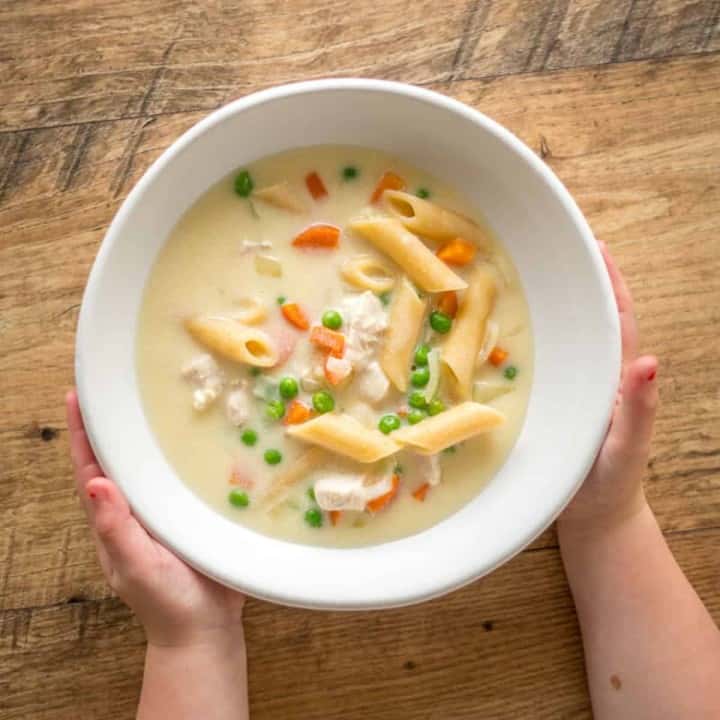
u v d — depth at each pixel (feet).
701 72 1.65
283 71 1.61
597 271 1.39
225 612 1.52
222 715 1.50
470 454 1.51
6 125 1.60
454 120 1.42
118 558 1.41
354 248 1.50
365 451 1.43
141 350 1.47
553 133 1.63
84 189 1.59
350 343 1.46
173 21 1.61
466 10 1.63
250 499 1.48
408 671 1.61
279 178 1.50
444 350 1.48
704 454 1.63
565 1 1.64
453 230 1.50
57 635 1.59
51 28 1.61
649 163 1.64
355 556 1.47
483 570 1.42
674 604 1.56
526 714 1.61
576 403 1.44
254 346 1.47
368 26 1.62
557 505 1.41
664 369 1.63
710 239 1.64
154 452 1.47
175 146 1.39
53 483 1.59
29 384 1.58
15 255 1.58
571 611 1.63
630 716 1.54
